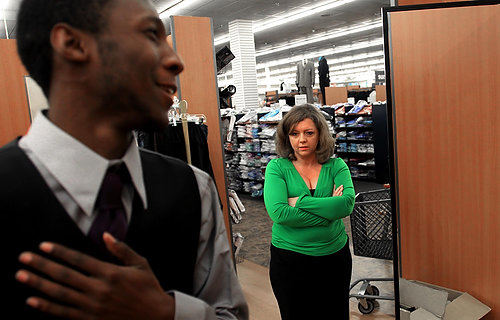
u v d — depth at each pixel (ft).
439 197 7.17
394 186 7.48
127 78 1.82
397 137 7.39
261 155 24.30
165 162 2.46
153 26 1.92
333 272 6.72
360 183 26.25
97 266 1.68
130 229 2.03
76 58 1.76
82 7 1.75
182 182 2.39
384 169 23.98
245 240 16.88
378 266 13.03
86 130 1.89
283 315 6.95
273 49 70.49
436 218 7.24
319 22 49.60
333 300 6.79
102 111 1.86
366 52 76.84
